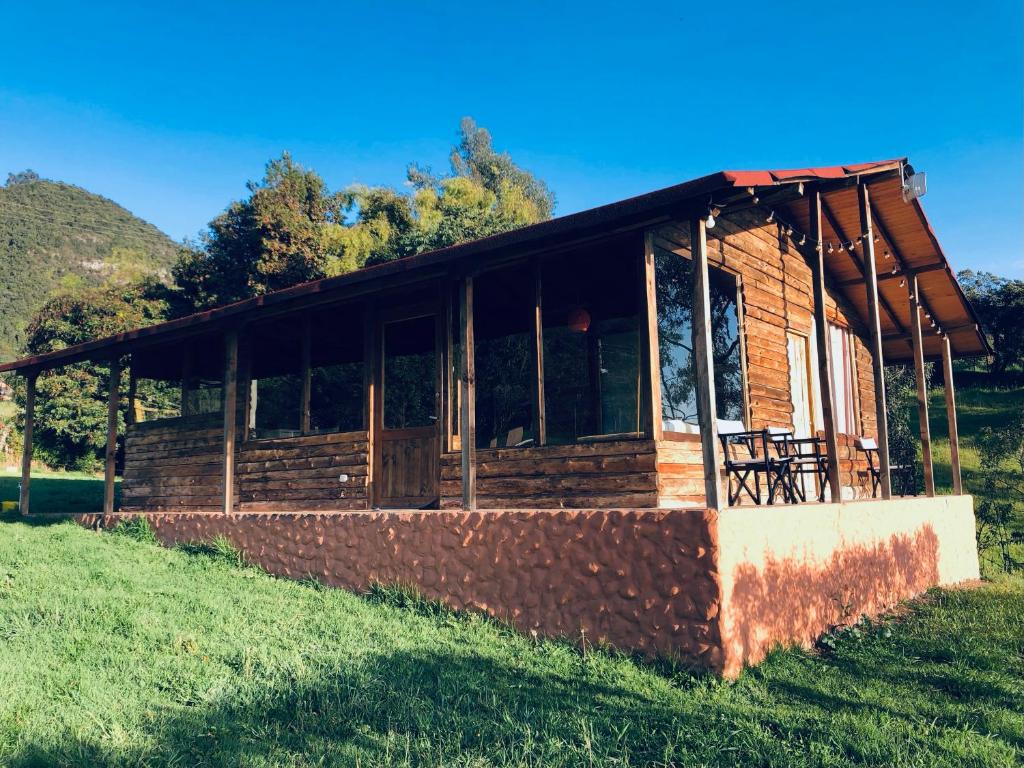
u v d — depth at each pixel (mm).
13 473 24922
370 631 6613
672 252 8648
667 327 8414
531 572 6867
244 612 6977
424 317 10109
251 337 11992
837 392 12633
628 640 6211
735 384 9766
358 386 10828
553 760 4227
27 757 4031
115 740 4309
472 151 46719
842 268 12195
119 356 12461
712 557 5879
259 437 11742
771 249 11008
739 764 4301
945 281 11984
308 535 8703
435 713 4852
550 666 5938
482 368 9812
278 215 28172
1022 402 26547
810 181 7602
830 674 6113
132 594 7355
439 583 7488
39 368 13656
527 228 7059
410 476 9938
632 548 6297
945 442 24125
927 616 8453
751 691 5539
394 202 31172
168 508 12633
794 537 7016
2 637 6043
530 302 8820
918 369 11289
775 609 6539
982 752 4523
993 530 16516
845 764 4309
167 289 29203
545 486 8305
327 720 4703
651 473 7617
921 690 5848
